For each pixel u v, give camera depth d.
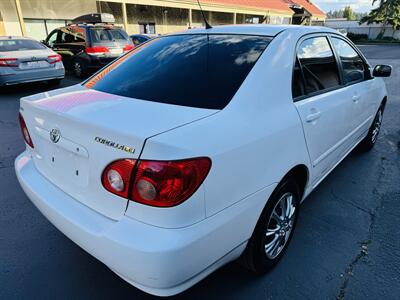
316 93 2.52
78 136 1.73
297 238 2.65
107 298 2.10
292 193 2.32
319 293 2.13
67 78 10.42
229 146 1.65
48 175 2.08
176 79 2.13
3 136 5.03
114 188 1.59
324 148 2.65
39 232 2.74
